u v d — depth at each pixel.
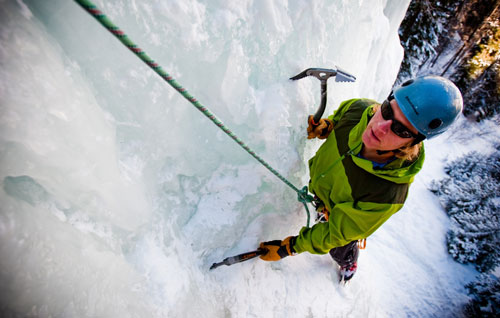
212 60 1.17
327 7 1.45
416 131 1.03
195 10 1.04
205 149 1.44
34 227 0.95
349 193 1.33
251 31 1.21
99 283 1.12
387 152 1.15
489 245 4.74
